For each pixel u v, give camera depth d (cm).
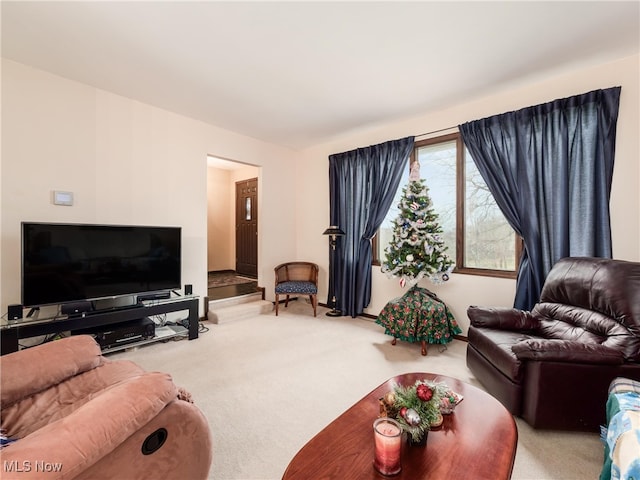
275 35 223
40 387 138
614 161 253
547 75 279
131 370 158
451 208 361
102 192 313
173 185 370
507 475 101
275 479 145
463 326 342
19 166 265
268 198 495
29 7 193
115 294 295
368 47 237
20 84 264
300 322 405
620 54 246
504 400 196
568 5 192
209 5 193
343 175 458
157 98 330
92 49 241
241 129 428
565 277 233
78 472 80
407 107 350
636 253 246
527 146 290
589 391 171
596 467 153
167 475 109
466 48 238
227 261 703
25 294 246
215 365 268
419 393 121
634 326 173
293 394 221
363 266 425
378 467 101
